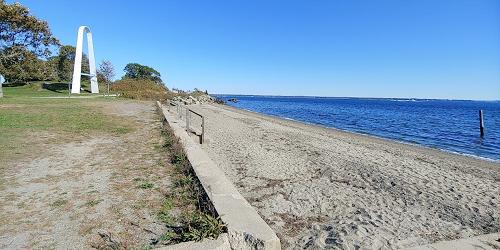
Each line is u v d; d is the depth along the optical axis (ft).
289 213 21.86
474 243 17.08
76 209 18.19
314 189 27.27
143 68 339.98
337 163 37.88
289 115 163.53
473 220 22.43
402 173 34.76
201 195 20.01
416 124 121.39
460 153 57.21
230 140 52.11
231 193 19.42
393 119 145.38
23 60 144.25
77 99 118.42
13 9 135.95
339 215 21.85
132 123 54.54
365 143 59.98
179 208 18.57
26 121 51.85
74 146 35.06
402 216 22.27
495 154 58.34
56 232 15.49
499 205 25.80
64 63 236.84
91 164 27.76
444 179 33.24
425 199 26.37
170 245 13.56
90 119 58.08
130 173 25.14
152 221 16.80
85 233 15.42
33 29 144.56
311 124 106.93
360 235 18.33
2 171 25.31
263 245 13.97
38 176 24.16
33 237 14.97
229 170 32.81
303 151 45.47
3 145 34.32
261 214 21.47
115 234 15.31
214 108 157.69
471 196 27.86
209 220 14.88
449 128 107.34
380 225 20.33
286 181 29.45
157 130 47.03
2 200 19.36
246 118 104.37
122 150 33.37
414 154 49.78
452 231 20.25
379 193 27.22
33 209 18.13
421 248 16.26
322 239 17.57
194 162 26.23
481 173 37.73
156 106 89.71
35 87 193.88
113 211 17.97
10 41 143.02
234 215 16.25
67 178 23.79
